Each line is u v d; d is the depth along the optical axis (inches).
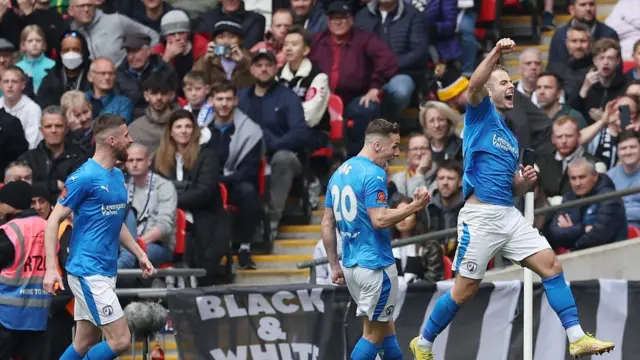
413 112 2058.3
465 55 2098.9
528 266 1267.2
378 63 1989.4
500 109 1327.5
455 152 1834.4
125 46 2017.7
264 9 2239.2
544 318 1469.0
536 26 2201.0
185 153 1802.4
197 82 1916.8
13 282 1489.9
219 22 2010.3
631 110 1792.6
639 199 1737.2
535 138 1819.6
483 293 1476.4
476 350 1473.9
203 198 1781.5
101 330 1405.0
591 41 1988.2
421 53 2021.4
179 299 1480.1
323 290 1471.5
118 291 1482.5
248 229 1841.8
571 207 1608.0
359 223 1307.8
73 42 2038.6
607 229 1672.0
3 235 1489.9
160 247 1742.1
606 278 1657.2
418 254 1646.2
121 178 1371.8
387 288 1315.2
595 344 1238.3
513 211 1264.8
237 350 1475.1
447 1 2064.5
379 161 1326.3
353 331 1460.4
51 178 1836.9
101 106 1983.3
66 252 1518.2
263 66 1914.4
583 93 1920.5
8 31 2143.2
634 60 1945.1
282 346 1473.9
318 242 1756.9
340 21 1996.8
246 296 1480.1
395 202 1665.8
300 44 1948.8
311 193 1935.3
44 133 1845.5
